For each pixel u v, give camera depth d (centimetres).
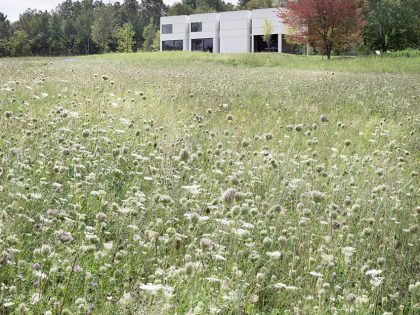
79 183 457
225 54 4625
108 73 1755
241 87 1538
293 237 402
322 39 4525
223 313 311
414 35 6328
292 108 1149
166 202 420
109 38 10081
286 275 380
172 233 388
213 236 389
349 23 4406
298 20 4588
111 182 505
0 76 1392
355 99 1356
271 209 439
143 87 1305
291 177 604
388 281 385
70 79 1363
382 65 3409
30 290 307
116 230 403
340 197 532
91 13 10569
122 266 355
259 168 586
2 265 305
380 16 6256
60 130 648
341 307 346
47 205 423
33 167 528
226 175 585
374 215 491
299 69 3228
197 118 891
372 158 688
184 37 7500
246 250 383
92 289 323
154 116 884
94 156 570
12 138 612
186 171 560
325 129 898
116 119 802
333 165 646
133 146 654
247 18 6950
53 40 10375
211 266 363
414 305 353
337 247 418
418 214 490
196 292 316
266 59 4062
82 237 370
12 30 11056
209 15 7269
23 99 944
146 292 304
